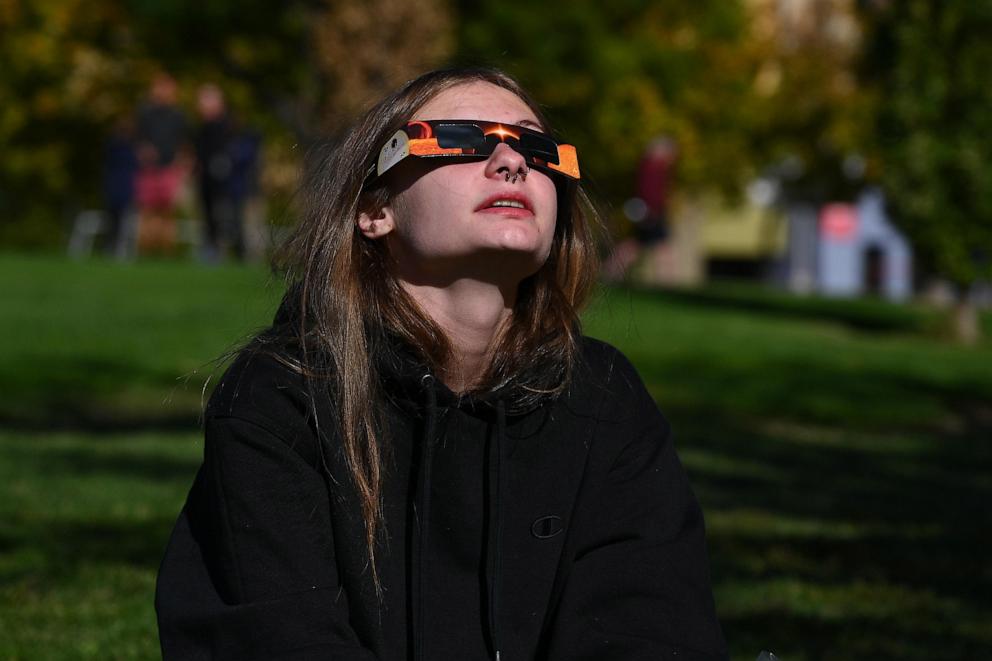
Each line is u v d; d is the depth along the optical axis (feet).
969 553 19.80
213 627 8.38
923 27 55.01
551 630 9.00
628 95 99.76
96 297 47.47
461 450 8.89
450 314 9.19
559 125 10.03
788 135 107.45
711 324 51.08
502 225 8.82
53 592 15.57
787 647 14.79
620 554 8.94
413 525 8.87
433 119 9.13
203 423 9.00
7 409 29.73
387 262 9.34
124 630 14.23
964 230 55.77
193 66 98.94
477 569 8.91
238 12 96.17
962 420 36.96
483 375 9.29
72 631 14.15
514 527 8.93
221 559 8.57
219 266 61.67
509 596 8.90
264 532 8.54
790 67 106.32
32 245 110.42
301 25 94.48
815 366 42.65
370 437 8.75
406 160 9.02
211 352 36.63
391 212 9.19
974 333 57.11
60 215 111.75
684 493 9.35
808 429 34.01
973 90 54.60
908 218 56.39
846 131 102.63
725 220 122.62
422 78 9.46
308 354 8.93
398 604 8.86
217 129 70.03
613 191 103.04
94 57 101.55
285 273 9.68
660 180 79.71
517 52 98.17
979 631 15.67
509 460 8.98
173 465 23.56
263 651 8.25
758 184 118.93
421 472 8.75
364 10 82.17
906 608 16.56
